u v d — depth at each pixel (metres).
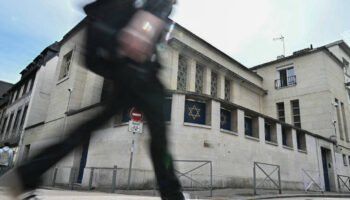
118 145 10.73
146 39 1.26
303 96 22.89
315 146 17.61
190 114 11.05
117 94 1.18
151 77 1.28
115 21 1.19
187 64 17.58
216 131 11.05
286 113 23.48
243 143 12.08
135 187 9.49
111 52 1.17
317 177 16.61
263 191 10.78
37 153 1.00
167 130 1.38
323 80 22.12
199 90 18.20
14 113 26.86
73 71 17.09
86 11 1.17
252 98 23.64
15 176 0.97
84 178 11.43
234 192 9.53
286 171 14.17
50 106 18.77
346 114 24.02
